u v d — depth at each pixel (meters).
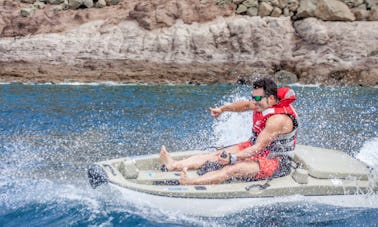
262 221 4.41
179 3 21.81
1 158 7.05
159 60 19.84
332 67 18.95
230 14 22.02
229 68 19.58
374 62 18.88
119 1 22.91
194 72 19.09
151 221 4.40
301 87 17.47
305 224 4.37
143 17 21.36
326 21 21.41
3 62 19.33
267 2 22.20
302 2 21.94
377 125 10.20
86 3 22.70
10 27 21.38
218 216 4.42
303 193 4.58
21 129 9.36
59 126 9.74
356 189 4.69
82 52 20.09
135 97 14.09
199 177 4.61
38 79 17.92
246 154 4.69
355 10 21.61
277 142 4.82
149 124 10.03
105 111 11.53
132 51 20.25
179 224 4.34
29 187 5.45
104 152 7.67
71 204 4.84
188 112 11.52
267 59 19.92
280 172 4.80
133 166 4.72
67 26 21.50
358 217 4.53
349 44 19.95
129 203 4.52
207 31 20.94
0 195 5.12
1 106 11.91
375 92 15.96
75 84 17.23
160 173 4.91
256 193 4.49
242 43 20.52
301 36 20.89
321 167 4.82
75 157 7.28
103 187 4.64
